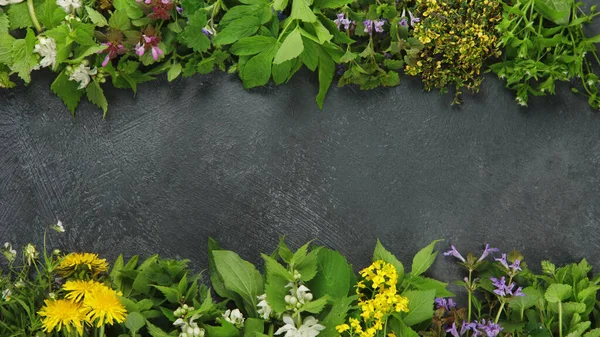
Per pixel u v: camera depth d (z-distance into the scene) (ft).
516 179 5.33
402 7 4.98
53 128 5.21
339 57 4.93
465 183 5.33
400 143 5.32
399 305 4.55
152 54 4.75
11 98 5.18
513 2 4.94
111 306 4.45
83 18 4.79
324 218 5.32
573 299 4.99
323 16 4.77
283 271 4.68
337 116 5.31
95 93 5.00
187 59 5.02
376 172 5.32
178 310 4.66
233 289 4.90
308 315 4.82
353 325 4.55
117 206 5.26
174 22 4.79
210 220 5.31
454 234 5.34
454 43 4.84
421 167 5.33
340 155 5.32
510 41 4.94
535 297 4.97
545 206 5.34
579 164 5.34
